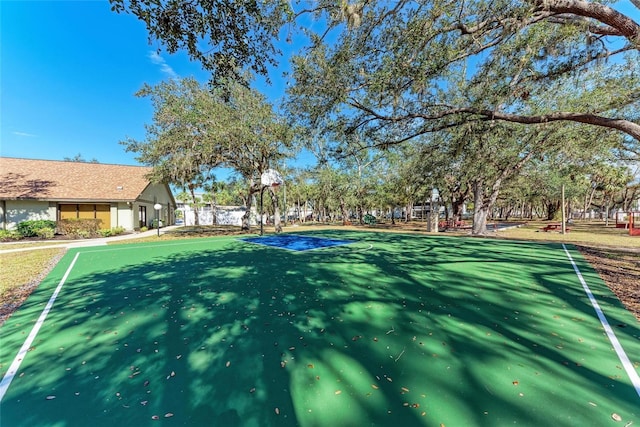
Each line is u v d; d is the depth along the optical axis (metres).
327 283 5.51
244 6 3.49
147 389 2.30
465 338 3.13
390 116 7.04
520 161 13.80
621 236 15.02
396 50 5.15
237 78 4.25
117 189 18.39
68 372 2.56
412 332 3.30
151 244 12.39
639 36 3.79
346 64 5.71
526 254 8.88
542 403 2.05
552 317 3.71
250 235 16.66
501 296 4.62
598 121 5.08
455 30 4.94
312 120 6.99
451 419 1.90
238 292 4.98
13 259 8.71
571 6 4.00
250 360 2.73
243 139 14.26
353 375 2.45
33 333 3.39
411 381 2.35
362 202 28.14
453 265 7.16
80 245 12.20
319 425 1.87
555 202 36.53
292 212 45.50
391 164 22.36
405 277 5.93
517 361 2.64
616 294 4.69
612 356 2.72
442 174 15.71
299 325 3.54
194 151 14.79
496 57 5.88
